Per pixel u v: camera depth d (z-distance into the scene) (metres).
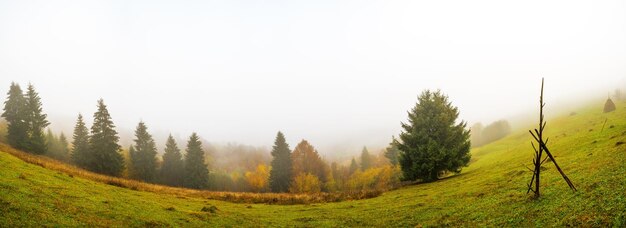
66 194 25.95
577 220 15.50
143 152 98.19
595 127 62.75
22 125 82.56
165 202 35.03
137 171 96.75
